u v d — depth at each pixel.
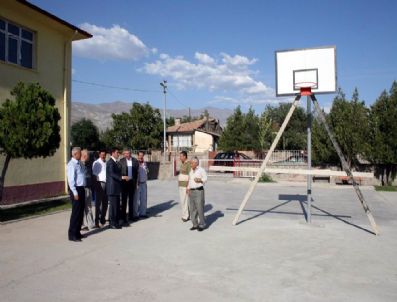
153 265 6.61
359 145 20.66
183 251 7.52
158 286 5.62
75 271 6.25
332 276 6.13
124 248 7.69
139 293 5.34
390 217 11.64
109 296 5.22
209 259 7.00
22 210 12.09
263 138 40.69
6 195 13.80
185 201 10.59
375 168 21.69
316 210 12.79
